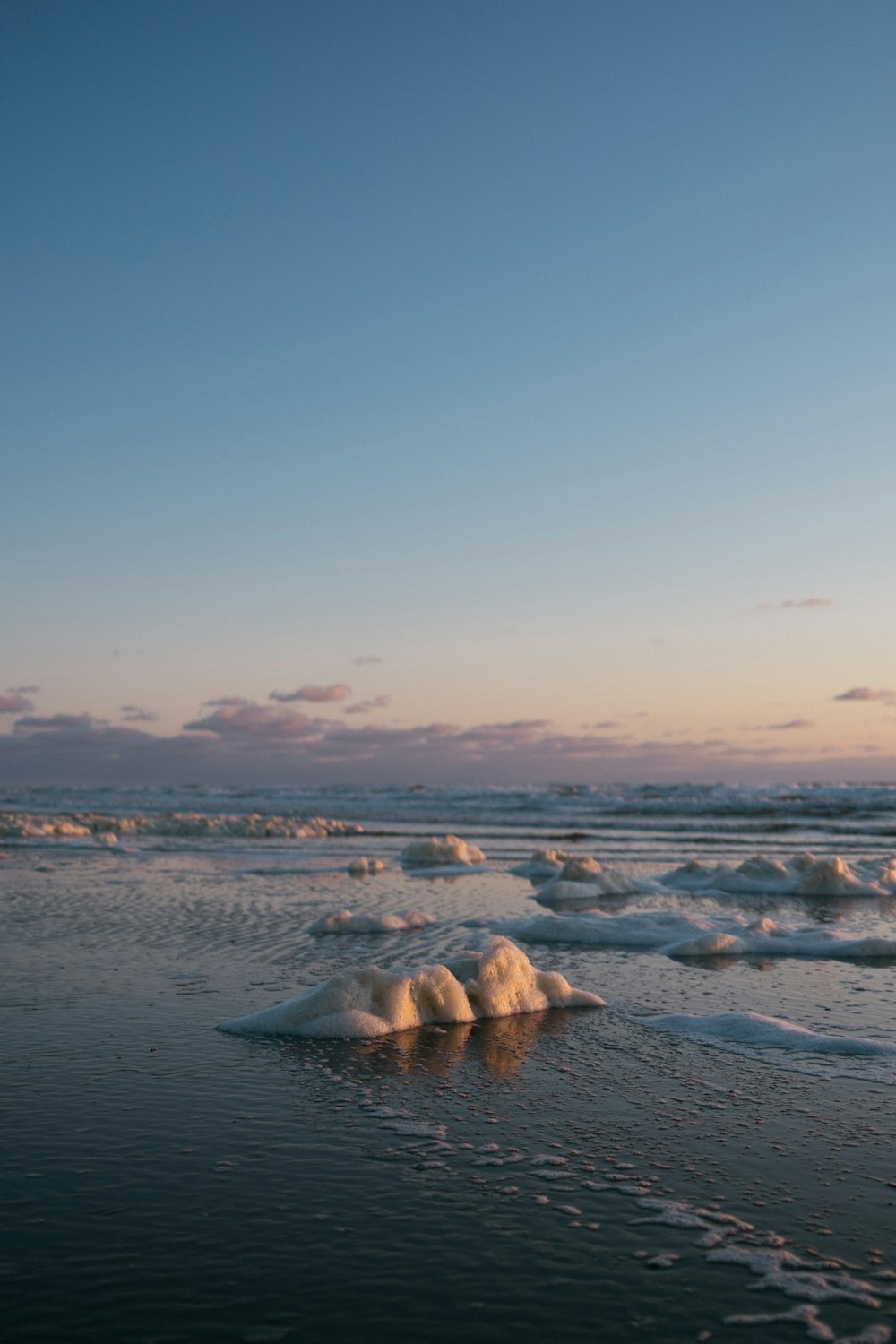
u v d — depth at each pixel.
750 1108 5.95
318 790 84.25
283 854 23.84
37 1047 7.05
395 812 50.84
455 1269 4.04
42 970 9.69
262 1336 3.56
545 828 38.00
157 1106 5.89
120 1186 4.77
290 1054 6.97
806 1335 3.59
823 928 12.52
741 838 33.00
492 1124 5.66
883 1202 4.67
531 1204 4.62
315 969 9.77
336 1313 3.71
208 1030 7.57
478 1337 3.56
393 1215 4.50
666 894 16.95
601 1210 4.58
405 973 8.12
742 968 10.33
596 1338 3.57
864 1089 6.32
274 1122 5.65
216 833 30.77
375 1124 5.63
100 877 18.12
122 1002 8.41
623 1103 6.03
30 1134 5.43
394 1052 7.07
